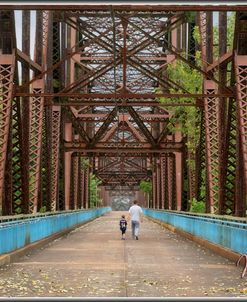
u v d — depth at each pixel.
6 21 28.59
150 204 131.25
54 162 49.38
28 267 21.38
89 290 16.20
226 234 26.11
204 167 44.47
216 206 36.56
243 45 28.45
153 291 16.08
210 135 38.25
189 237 37.81
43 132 41.81
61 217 44.44
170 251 28.70
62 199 55.47
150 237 41.03
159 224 68.38
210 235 30.55
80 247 31.11
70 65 61.75
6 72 29.06
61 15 48.00
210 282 17.73
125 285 17.09
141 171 129.62
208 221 32.06
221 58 32.31
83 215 70.12
